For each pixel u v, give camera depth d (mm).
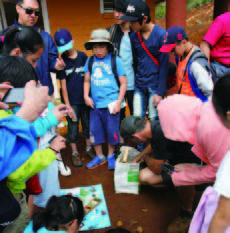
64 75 3062
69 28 5723
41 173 2027
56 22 5633
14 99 1236
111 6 5691
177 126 1762
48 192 2119
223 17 2629
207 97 2295
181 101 1810
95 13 5688
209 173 1707
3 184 1216
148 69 3023
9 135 1009
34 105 1131
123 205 2619
